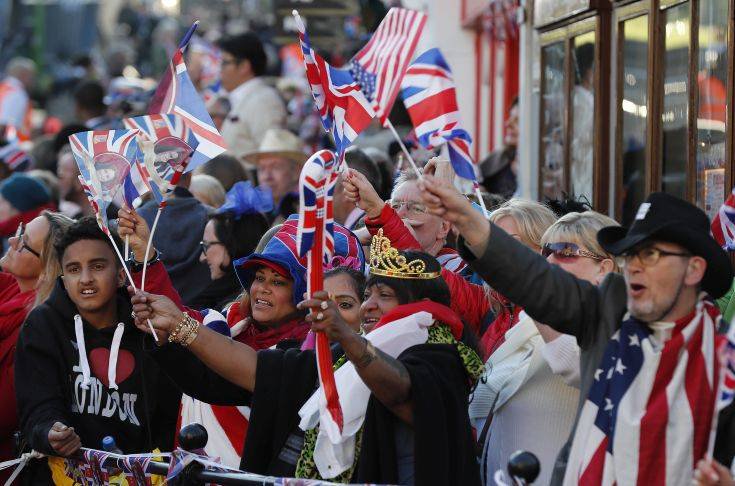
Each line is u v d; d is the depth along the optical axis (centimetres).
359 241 2016
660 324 1288
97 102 4409
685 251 1278
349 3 5903
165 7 9250
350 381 1538
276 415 1579
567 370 1448
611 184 2520
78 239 1806
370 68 1534
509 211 1895
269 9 9069
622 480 1254
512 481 1361
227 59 3791
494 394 1659
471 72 4641
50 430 1730
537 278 1327
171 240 2355
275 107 3794
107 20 10612
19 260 2120
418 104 1655
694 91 2122
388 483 1459
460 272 2114
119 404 1809
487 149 4469
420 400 1423
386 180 2853
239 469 1608
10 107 5469
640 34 2372
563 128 2781
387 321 1520
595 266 1616
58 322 1822
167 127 1652
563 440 1570
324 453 1515
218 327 1764
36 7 9731
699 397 1262
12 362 1991
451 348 1519
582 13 2606
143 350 1688
